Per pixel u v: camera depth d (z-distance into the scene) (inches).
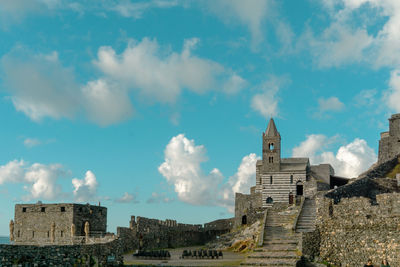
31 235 3774.6
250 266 2194.9
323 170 4586.6
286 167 4667.8
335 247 2415.1
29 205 3826.3
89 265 2218.3
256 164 5059.1
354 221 2370.8
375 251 2246.6
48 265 2096.5
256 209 4286.4
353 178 4345.5
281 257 2250.2
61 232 3695.9
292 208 3174.2
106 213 4055.1
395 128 3897.6
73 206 3700.8
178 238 4478.3
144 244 3759.8
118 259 2437.3
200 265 2327.8
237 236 3543.3
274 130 4751.5
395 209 2224.4
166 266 2317.9
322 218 2517.2
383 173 3540.8
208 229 5049.2
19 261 2041.1
